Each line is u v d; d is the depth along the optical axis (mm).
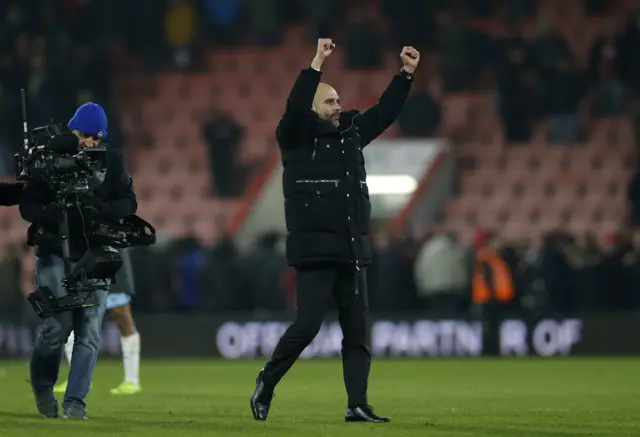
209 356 78500
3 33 101562
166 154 104250
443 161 92562
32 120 94750
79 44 102438
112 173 30562
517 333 76438
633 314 75750
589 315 76125
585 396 43812
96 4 102750
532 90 94312
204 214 98750
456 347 76688
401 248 77875
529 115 94688
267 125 104438
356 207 29125
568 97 94125
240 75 107375
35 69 96625
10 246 80938
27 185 30594
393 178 90500
